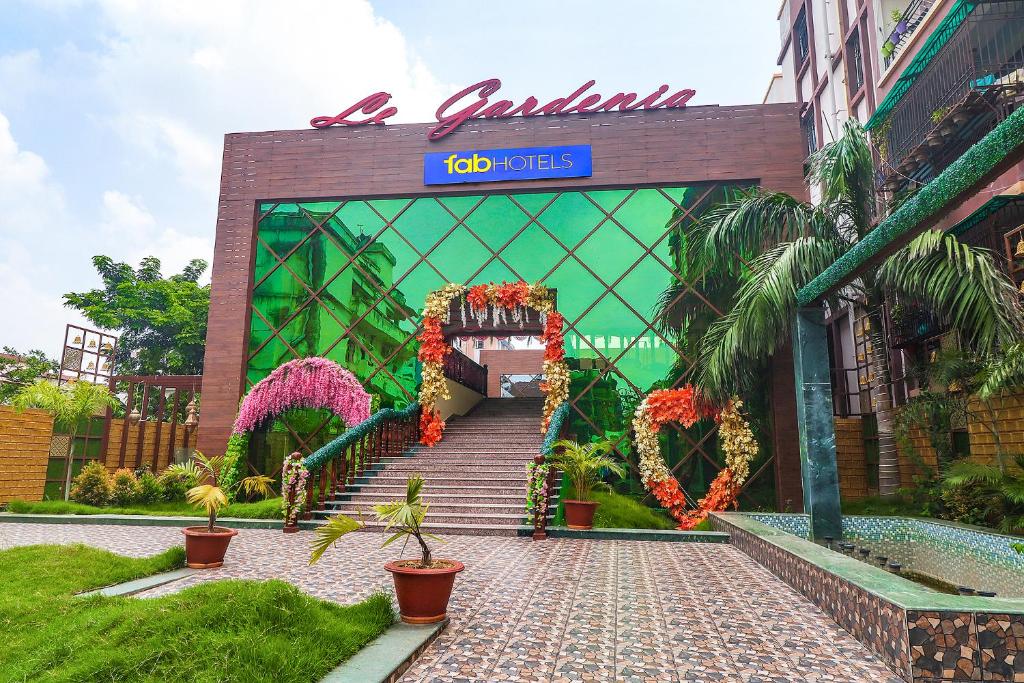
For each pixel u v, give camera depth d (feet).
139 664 9.49
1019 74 29.76
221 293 43.88
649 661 11.64
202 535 20.11
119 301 82.94
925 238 25.05
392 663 10.73
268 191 44.83
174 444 52.08
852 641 12.91
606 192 42.60
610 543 26.76
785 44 61.72
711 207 40.70
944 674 10.53
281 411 41.09
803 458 26.94
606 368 40.29
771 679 10.80
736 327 30.27
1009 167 13.07
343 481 34.12
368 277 43.96
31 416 38.65
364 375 42.96
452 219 43.86
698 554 23.93
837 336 48.06
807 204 32.42
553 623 14.08
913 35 35.37
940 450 29.63
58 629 11.58
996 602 11.18
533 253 42.52
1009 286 23.88
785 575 18.52
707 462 37.96
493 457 37.47
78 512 34.12
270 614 11.46
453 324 44.09
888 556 27.84
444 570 13.64
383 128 44.65
